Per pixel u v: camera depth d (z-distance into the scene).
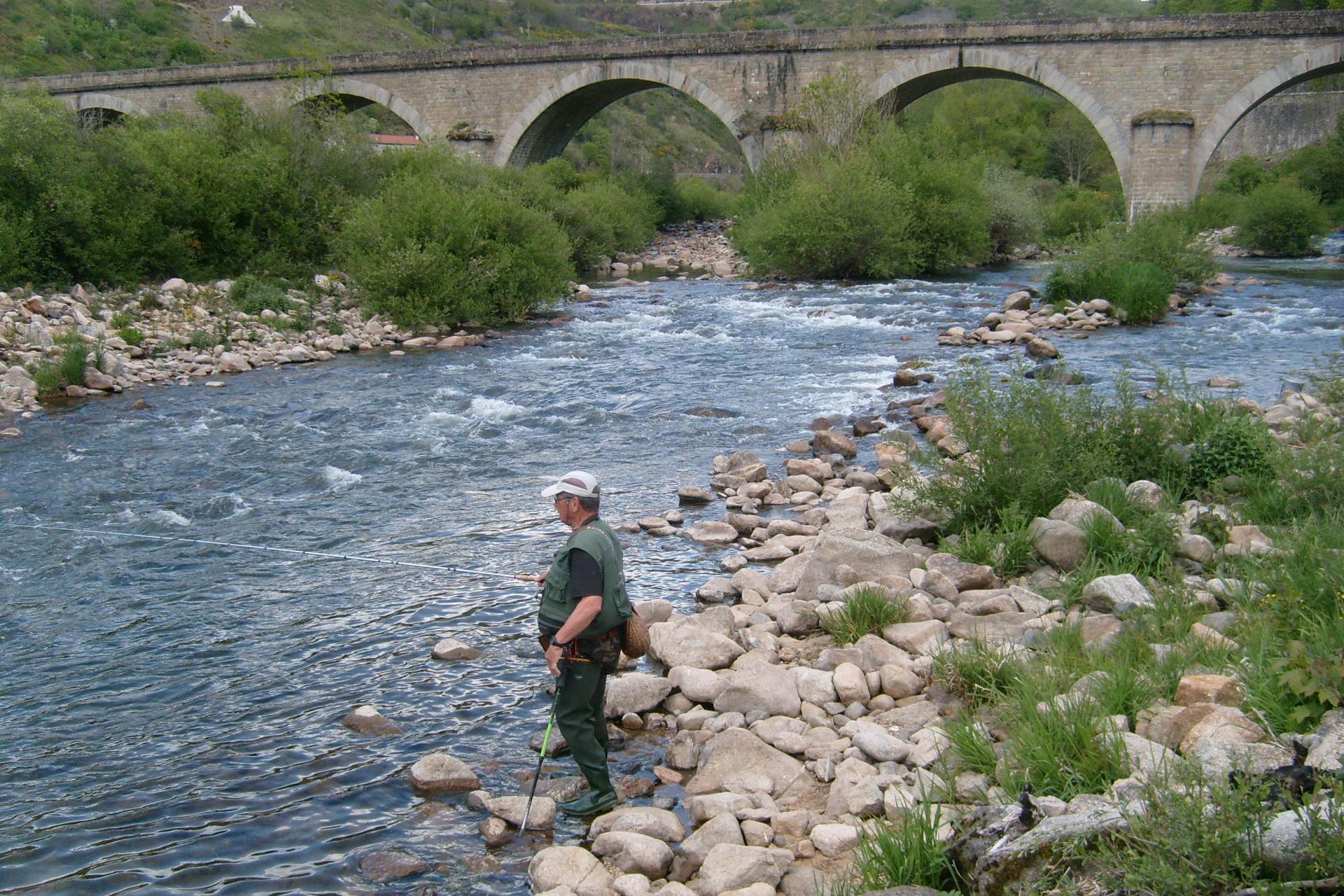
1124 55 42.16
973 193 32.16
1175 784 4.05
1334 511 7.52
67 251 21.83
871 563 7.57
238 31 110.31
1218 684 5.01
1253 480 8.61
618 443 12.63
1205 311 21.70
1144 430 9.20
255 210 26.22
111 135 24.56
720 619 6.98
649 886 4.36
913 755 5.15
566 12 156.75
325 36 118.75
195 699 6.38
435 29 136.00
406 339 20.73
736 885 4.30
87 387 15.88
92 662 6.93
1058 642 6.02
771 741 5.52
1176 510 8.08
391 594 8.08
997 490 8.55
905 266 29.80
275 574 8.56
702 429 13.22
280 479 11.25
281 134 29.38
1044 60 43.28
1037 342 16.64
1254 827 3.52
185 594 8.14
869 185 29.19
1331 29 39.19
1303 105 66.44
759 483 10.43
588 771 5.09
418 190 23.23
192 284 23.39
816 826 4.68
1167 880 3.38
